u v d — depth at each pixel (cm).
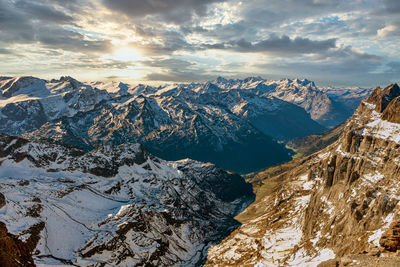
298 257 12888
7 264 5022
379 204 10300
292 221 18688
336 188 15050
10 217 18438
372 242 8575
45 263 16788
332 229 12600
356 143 15075
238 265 16575
